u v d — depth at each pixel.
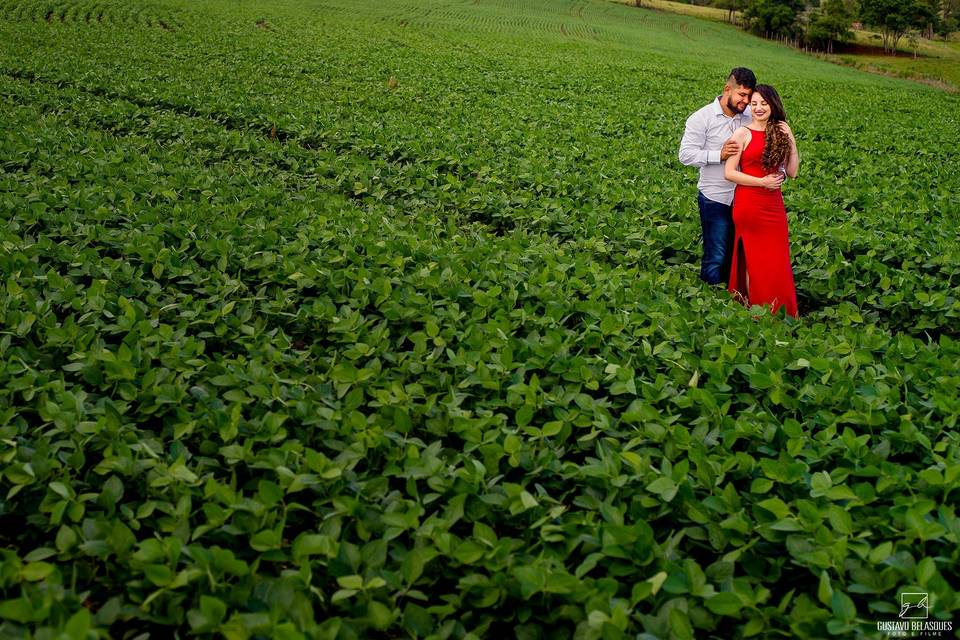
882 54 81.75
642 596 2.75
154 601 2.77
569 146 13.71
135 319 4.93
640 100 22.92
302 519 3.49
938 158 15.95
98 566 3.11
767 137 6.50
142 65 21.52
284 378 4.50
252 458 3.56
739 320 5.53
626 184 10.89
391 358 4.66
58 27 32.00
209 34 33.09
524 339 5.10
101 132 12.17
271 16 45.78
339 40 36.03
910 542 3.03
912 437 3.79
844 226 8.55
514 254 6.71
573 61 36.88
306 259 6.30
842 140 17.48
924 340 6.55
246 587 2.85
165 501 3.35
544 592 2.83
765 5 80.88
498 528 3.38
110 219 7.34
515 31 58.69
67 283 5.38
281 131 13.84
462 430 3.79
